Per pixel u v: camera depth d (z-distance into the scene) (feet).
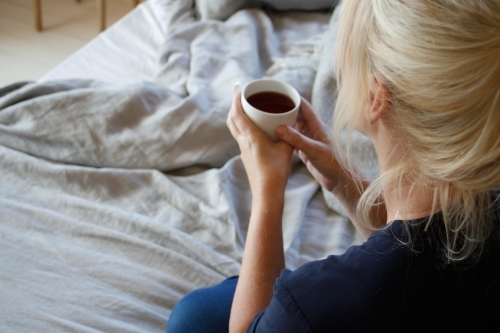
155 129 3.87
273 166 2.48
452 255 1.55
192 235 3.54
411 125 1.57
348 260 1.66
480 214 1.60
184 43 4.88
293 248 3.46
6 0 8.14
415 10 1.43
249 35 4.83
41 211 3.51
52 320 2.89
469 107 1.41
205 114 3.94
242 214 3.73
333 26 4.17
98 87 4.33
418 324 1.56
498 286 1.58
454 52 1.37
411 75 1.47
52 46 7.44
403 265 1.57
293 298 1.65
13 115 3.95
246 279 2.26
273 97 2.75
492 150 1.44
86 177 3.75
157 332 3.02
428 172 1.60
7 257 3.21
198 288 3.10
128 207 3.67
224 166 3.85
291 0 5.19
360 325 1.57
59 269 3.21
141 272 3.25
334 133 2.06
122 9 8.41
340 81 1.96
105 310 3.02
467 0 1.35
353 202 2.78
